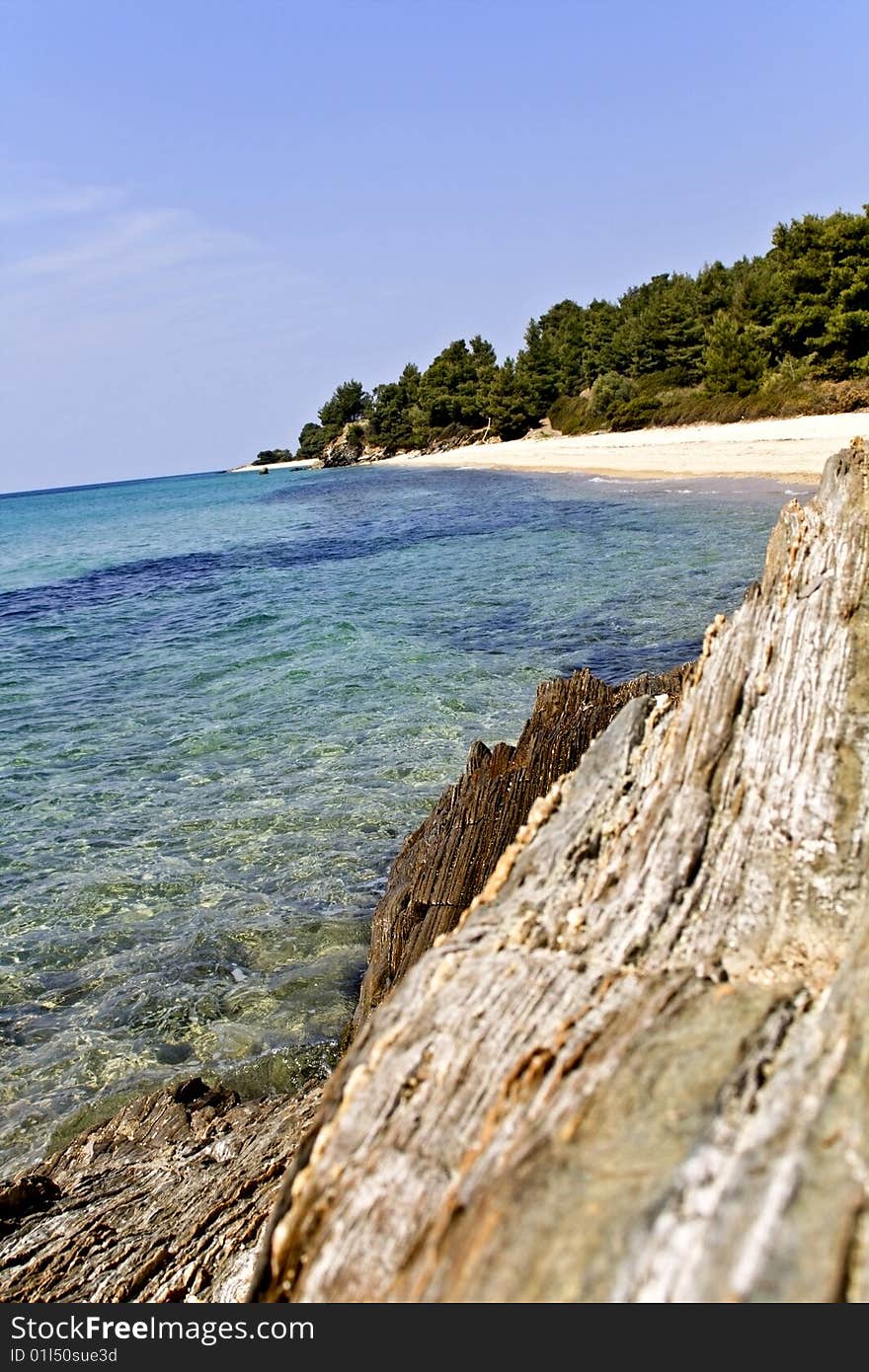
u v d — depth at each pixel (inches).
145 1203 193.8
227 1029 289.1
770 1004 106.0
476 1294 84.2
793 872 125.6
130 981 318.3
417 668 674.8
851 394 1945.1
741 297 2664.9
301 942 333.4
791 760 135.5
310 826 425.1
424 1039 112.7
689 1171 85.7
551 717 316.5
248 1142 216.2
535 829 148.2
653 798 138.9
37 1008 307.6
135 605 1187.9
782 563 164.6
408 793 452.4
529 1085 102.6
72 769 541.6
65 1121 252.7
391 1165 101.3
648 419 2714.1
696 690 148.8
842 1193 79.0
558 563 1054.4
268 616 990.4
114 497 5979.3
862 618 148.2
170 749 560.4
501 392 3863.2
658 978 114.7
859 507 163.0
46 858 418.6
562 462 2532.0
